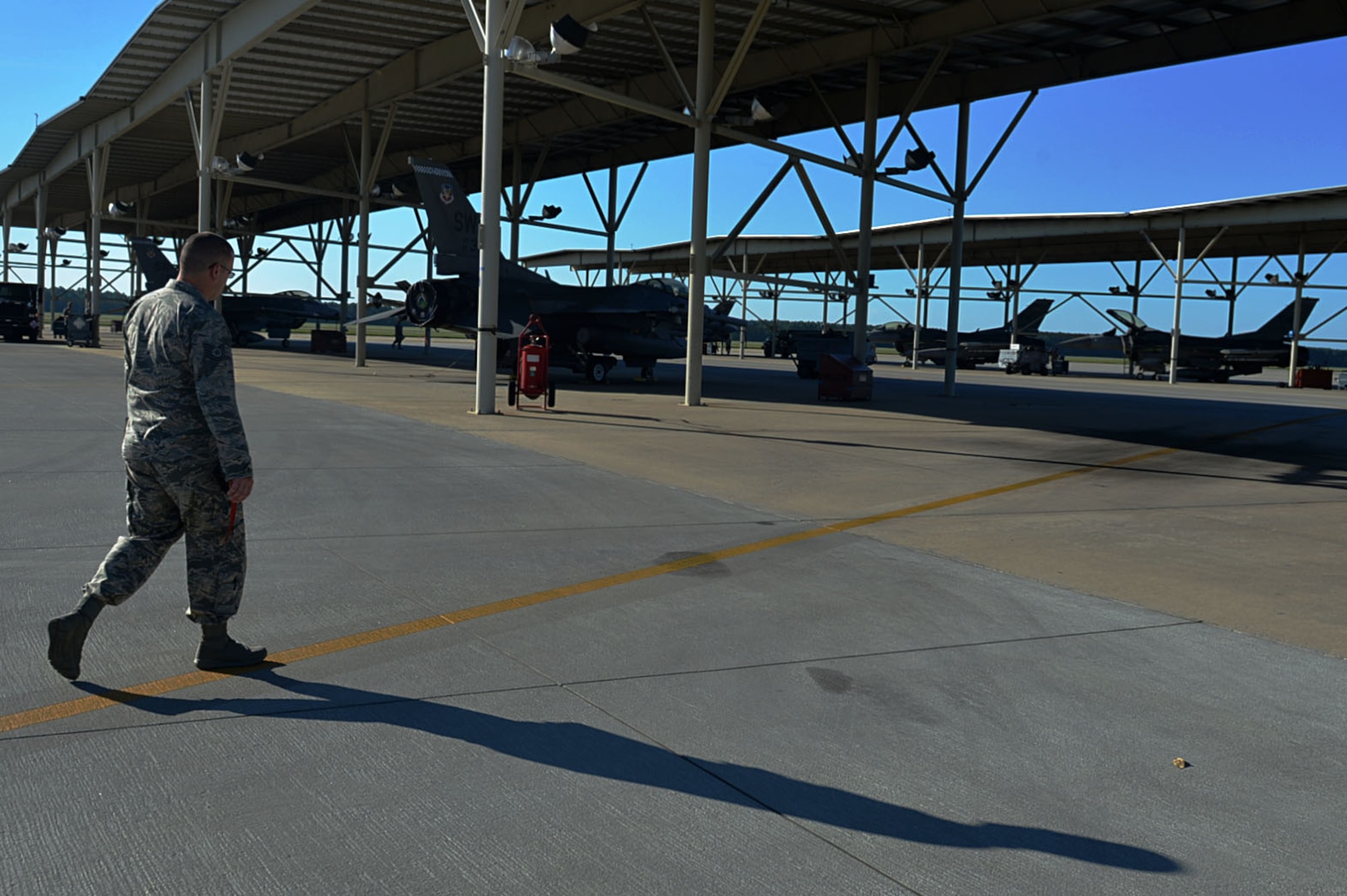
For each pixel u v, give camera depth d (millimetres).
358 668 4164
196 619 3994
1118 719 3914
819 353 34000
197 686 3883
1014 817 3061
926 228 52719
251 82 27969
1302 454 14516
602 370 27062
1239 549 7559
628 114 28500
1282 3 19375
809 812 3039
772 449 12648
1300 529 8477
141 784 3047
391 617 4895
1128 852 2857
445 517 7457
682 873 2652
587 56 25594
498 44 14742
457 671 4168
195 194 49875
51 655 3709
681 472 10359
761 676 4266
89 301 37000
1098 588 6137
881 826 2967
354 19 22625
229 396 3738
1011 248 58812
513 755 3363
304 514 7309
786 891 2584
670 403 19766
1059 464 12414
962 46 23094
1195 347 53281
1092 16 20547
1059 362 55500
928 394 27641
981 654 4707
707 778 3248
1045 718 3896
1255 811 3150
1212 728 3857
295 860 2645
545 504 8203
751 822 2959
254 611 4891
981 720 3855
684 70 26438
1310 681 4461
